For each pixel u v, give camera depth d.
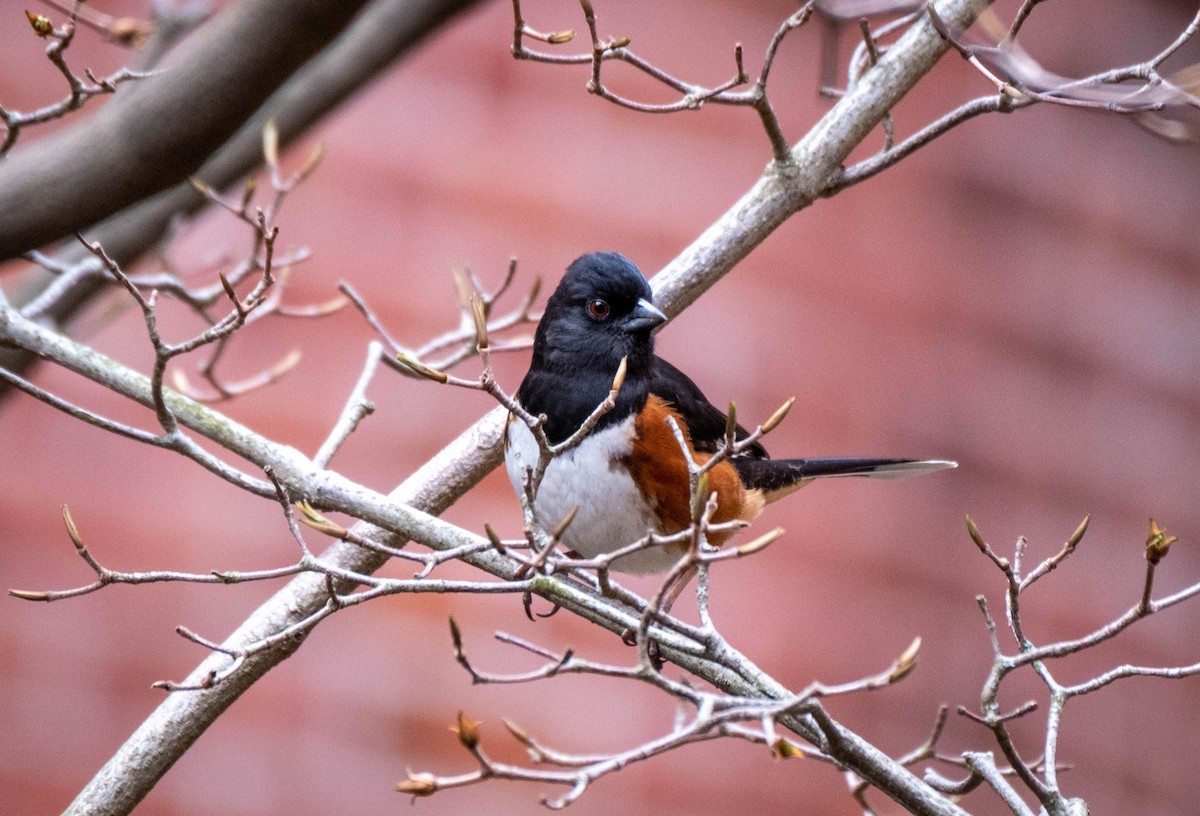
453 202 11.30
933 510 11.76
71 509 10.27
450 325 11.14
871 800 10.84
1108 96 5.88
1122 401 12.60
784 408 4.91
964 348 12.20
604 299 7.45
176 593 10.39
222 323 5.61
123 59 10.88
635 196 11.64
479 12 11.48
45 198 6.14
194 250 11.06
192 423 6.25
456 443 7.31
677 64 11.88
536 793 10.52
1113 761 11.74
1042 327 12.46
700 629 5.11
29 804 9.83
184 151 6.11
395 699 10.42
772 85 12.05
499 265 11.30
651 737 10.71
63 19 10.48
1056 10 13.40
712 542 7.81
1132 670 5.44
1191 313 12.98
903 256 12.16
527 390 7.68
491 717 10.51
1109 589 12.12
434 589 5.05
